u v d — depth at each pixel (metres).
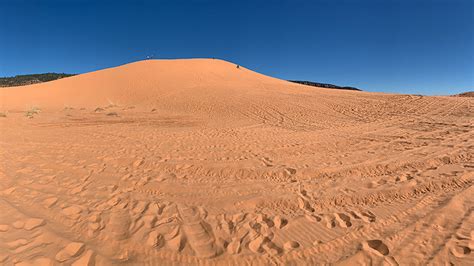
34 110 13.39
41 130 8.36
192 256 2.46
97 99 19.73
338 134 7.91
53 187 3.85
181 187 3.97
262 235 2.80
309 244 2.64
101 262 2.34
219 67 34.00
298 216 3.18
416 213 3.16
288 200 3.57
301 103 14.75
